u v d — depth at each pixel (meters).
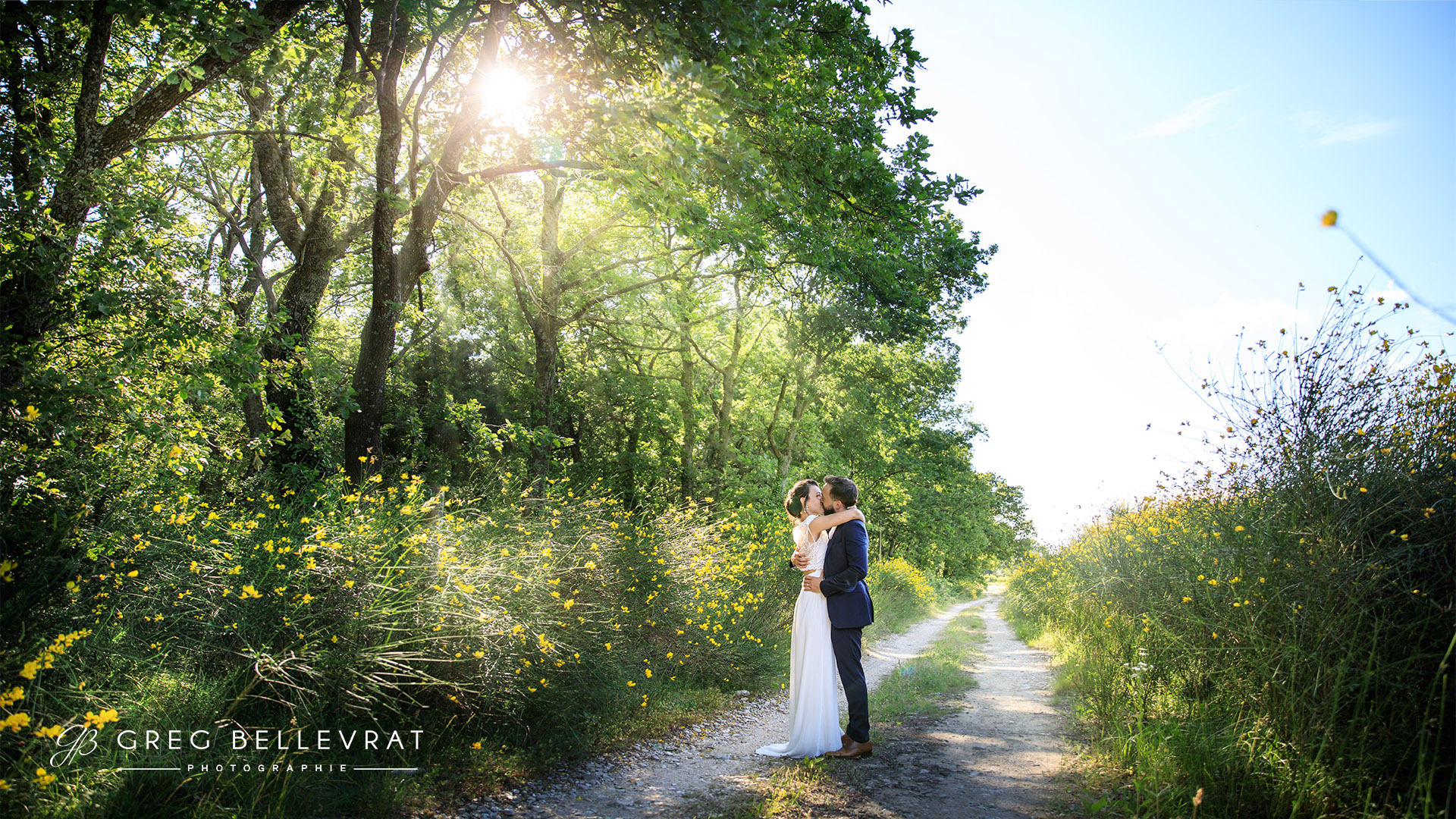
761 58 8.24
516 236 15.34
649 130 7.07
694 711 6.11
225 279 7.42
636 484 19.23
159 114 6.30
